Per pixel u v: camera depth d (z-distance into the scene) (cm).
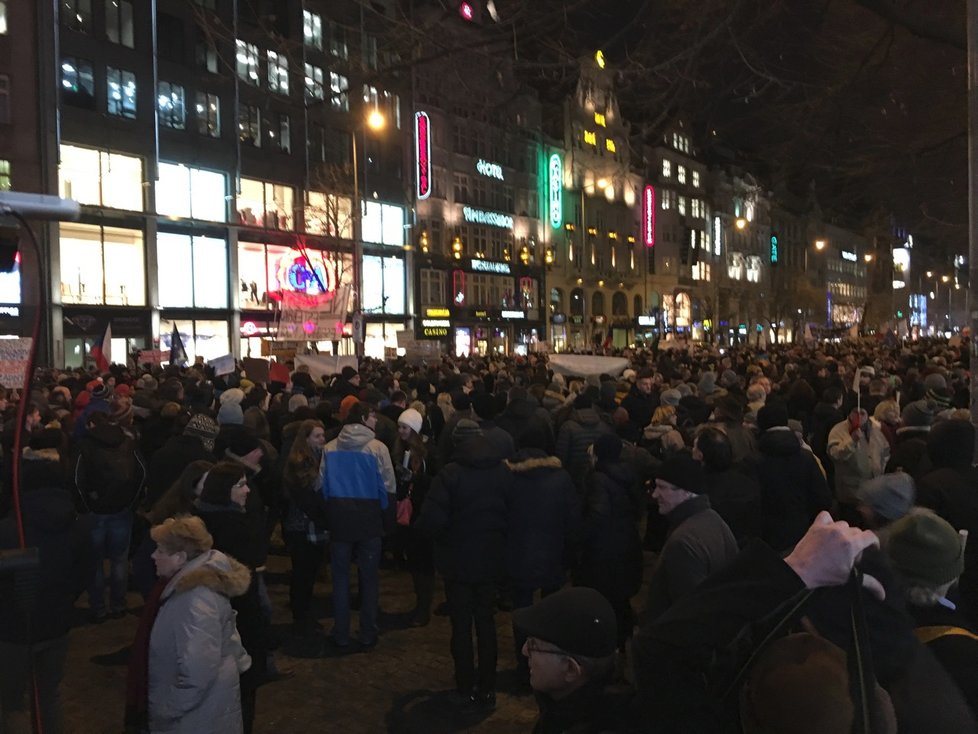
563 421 876
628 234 6875
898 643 190
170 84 3641
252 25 3850
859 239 12144
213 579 340
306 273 4231
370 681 561
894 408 823
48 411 797
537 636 220
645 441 864
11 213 188
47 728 404
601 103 6475
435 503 507
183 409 788
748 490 480
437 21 864
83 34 3284
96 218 3344
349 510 601
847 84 902
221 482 445
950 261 3328
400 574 838
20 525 206
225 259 3894
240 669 361
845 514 730
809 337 4388
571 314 6247
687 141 7694
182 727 331
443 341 5059
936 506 373
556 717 222
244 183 4006
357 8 4159
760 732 152
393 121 4741
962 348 2172
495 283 5528
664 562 360
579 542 535
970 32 379
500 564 516
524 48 880
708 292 7994
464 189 5297
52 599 399
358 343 2684
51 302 3123
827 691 147
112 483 665
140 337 3503
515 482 523
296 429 719
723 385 1214
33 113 3123
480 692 517
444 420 986
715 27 748
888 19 672
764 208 9244
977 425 383
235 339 3916
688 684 173
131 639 641
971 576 318
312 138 4278
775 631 167
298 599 657
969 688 207
